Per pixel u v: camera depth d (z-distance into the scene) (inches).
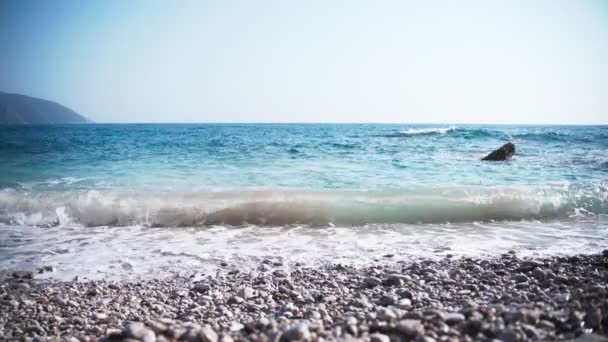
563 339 97.7
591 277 173.5
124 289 192.7
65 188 440.8
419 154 826.2
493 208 352.5
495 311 116.3
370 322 114.2
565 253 244.1
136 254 253.9
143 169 609.3
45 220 343.3
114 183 478.6
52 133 2063.2
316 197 376.2
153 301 175.3
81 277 212.2
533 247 259.8
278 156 795.4
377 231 309.1
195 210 342.6
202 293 184.7
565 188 414.0
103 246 272.5
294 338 101.5
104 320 149.6
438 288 173.8
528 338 98.7
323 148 958.4
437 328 106.5
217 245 274.4
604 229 310.2
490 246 263.7
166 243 279.3
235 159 745.6
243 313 153.3
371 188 442.0
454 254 245.1
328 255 248.8
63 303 172.4
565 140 1156.5
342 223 336.5
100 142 1196.5
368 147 978.1
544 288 164.7
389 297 154.4
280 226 328.8
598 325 103.7
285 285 191.2
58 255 251.4
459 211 349.7
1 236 297.3
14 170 597.9
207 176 537.0
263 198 375.6
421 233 301.9
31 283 203.6
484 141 1135.6
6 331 140.4
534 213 355.3
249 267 227.1
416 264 214.2
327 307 154.0
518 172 574.6
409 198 367.9
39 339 129.2
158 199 371.6
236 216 342.0
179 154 835.4
